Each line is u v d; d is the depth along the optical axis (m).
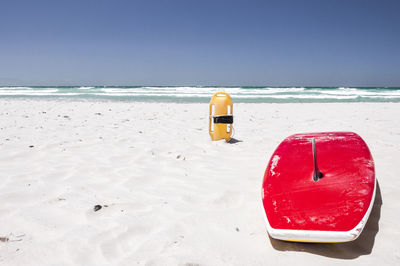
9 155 5.06
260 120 9.34
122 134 6.96
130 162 4.73
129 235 2.55
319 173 2.69
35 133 7.02
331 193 2.44
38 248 2.36
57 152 5.30
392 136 6.44
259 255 2.24
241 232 2.59
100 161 4.76
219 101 5.99
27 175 4.07
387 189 3.38
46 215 2.92
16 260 2.22
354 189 2.46
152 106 14.12
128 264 2.13
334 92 28.72
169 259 2.17
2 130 7.37
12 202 3.21
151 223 2.76
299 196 2.48
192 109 12.82
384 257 2.14
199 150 5.46
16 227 2.69
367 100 19.08
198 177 4.05
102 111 11.90
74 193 3.45
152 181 3.91
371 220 2.68
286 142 3.59
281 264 2.12
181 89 34.53
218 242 2.42
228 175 4.12
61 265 2.16
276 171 2.91
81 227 2.69
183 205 3.15
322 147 3.20
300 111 12.05
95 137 6.58
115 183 3.81
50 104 14.93
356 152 3.02
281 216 2.37
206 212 2.98
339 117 9.98
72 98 20.47
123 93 26.97
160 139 6.42
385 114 10.72
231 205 3.16
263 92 29.52
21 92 28.75
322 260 2.15
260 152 5.32
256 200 3.26
